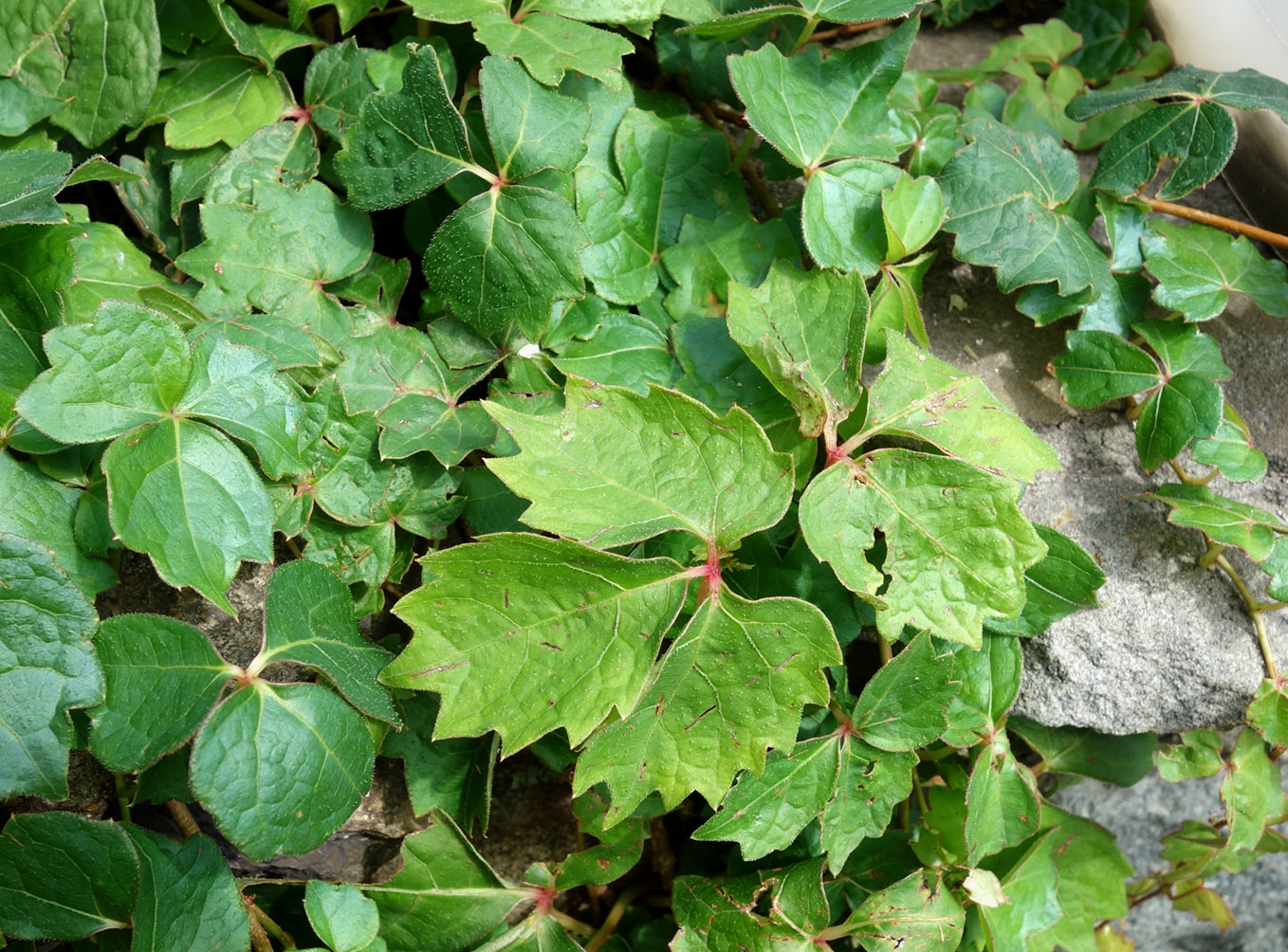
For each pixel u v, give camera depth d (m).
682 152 0.31
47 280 0.26
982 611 0.26
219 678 0.24
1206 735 0.32
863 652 0.32
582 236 0.27
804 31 0.31
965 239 0.30
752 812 0.27
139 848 0.25
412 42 0.29
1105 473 0.32
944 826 0.31
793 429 0.28
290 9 0.30
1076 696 0.31
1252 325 0.34
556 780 0.32
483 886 0.29
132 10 0.29
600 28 0.30
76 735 0.24
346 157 0.28
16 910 0.25
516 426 0.24
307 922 0.30
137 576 0.28
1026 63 0.37
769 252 0.30
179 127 0.29
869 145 0.30
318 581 0.26
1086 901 0.32
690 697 0.25
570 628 0.24
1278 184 0.35
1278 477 0.32
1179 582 0.31
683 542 0.28
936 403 0.28
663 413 0.25
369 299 0.29
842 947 0.32
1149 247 0.32
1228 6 0.35
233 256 0.28
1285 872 0.39
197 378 0.25
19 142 0.29
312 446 0.27
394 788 0.30
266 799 0.24
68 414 0.24
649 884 0.33
